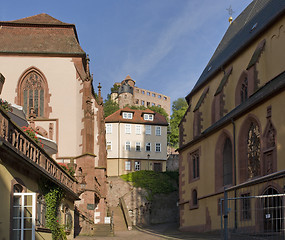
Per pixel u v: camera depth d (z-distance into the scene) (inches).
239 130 1017.5
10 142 521.7
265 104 890.7
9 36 1512.1
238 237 412.8
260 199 388.8
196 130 1393.9
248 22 1401.3
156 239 1016.9
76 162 1349.7
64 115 1419.8
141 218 1705.2
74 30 1552.7
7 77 1450.5
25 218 581.3
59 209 825.5
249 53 1166.3
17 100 1437.0
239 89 1218.6
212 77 1407.5
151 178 2021.4
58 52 1459.2
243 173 995.3
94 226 1256.8
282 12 977.5
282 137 815.7
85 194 1264.8
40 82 1457.9
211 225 1174.3
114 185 1971.0
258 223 386.0
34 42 1497.3
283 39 985.5
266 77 1048.8
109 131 2701.8
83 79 1397.6
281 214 352.8
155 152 2719.0
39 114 1435.8
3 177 514.9
